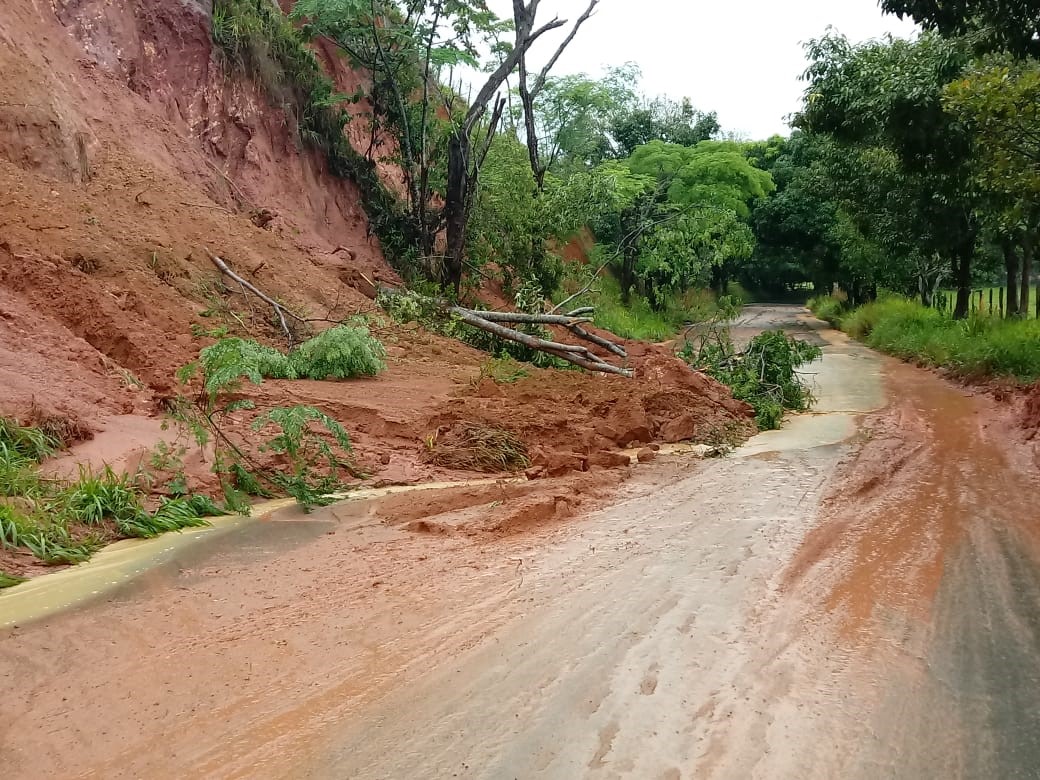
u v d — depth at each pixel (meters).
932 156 16.09
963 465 8.71
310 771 3.18
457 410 9.67
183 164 15.02
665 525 6.52
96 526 6.05
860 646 4.22
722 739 3.36
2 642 4.27
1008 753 3.26
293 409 7.23
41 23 13.83
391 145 23.09
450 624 4.55
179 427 7.93
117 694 3.78
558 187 21.34
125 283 10.77
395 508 6.98
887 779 3.10
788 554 5.71
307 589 5.12
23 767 3.22
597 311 25.89
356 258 17.81
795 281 57.25
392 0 19.45
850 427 11.43
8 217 10.34
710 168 35.03
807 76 18.59
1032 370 14.38
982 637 4.33
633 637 4.33
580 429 9.95
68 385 7.91
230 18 17.17
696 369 14.30
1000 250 27.86
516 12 19.08
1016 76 14.82
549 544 6.02
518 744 3.34
